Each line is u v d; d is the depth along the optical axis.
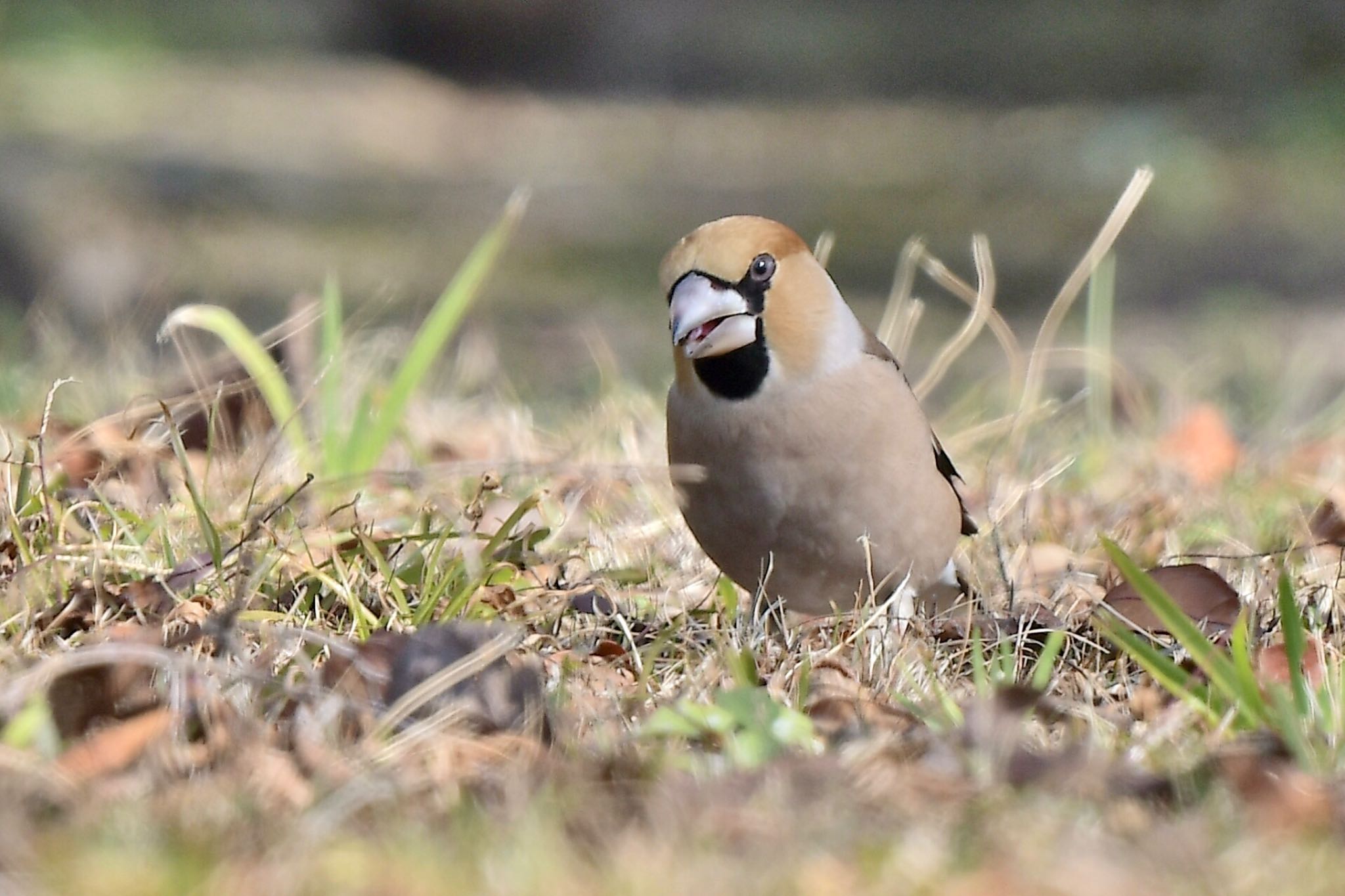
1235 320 21.47
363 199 31.42
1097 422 12.77
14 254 21.42
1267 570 8.98
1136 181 10.83
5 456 9.24
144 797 5.50
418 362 10.23
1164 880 5.09
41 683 6.27
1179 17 43.34
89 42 40.47
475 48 45.28
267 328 21.19
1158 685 7.29
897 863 5.12
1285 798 5.60
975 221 29.41
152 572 8.09
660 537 9.59
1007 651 7.33
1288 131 31.88
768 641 7.90
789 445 8.09
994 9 47.81
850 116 40.78
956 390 17.88
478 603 7.97
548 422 12.94
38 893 4.85
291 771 5.76
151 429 9.87
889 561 8.40
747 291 7.99
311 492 8.95
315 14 46.25
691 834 5.25
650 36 45.88
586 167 36.00
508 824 5.30
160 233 25.95
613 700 6.88
